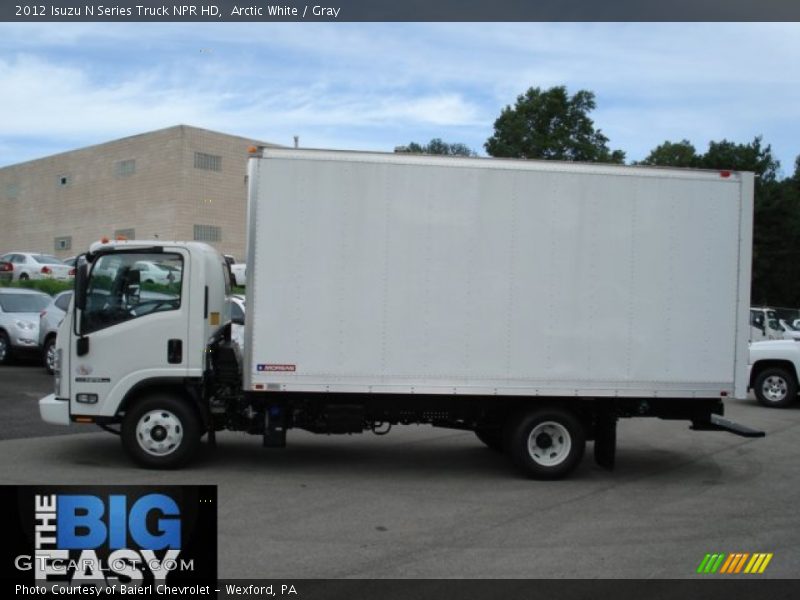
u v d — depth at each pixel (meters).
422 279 7.64
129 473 7.59
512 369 7.71
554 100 41.88
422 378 7.64
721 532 6.18
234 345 8.16
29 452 8.55
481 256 7.70
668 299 7.88
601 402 8.05
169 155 39.84
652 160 57.91
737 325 7.94
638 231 7.86
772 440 10.65
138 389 7.71
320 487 7.40
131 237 41.94
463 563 5.32
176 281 7.73
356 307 7.60
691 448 10.05
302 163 7.56
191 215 39.72
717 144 44.69
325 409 7.77
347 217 7.59
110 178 43.31
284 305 7.55
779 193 40.66
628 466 8.81
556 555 5.53
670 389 7.87
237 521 6.19
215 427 8.08
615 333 7.82
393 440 10.16
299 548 5.55
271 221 7.55
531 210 7.75
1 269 32.62
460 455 9.22
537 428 7.88
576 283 7.78
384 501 6.93
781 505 7.09
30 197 49.25
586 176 7.80
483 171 7.70
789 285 40.97
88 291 7.73
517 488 7.58
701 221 7.91
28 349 15.56
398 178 7.64
